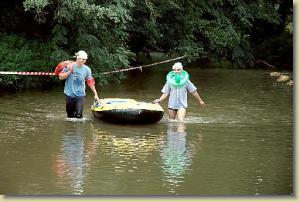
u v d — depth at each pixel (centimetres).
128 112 1434
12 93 2008
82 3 1972
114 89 2236
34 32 2348
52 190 890
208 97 2047
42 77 2162
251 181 964
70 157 1100
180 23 2978
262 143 1264
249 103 1906
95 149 1171
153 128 1416
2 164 1041
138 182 942
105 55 2200
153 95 2077
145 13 2706
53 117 1539
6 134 1305
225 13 3288
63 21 2142
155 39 2909
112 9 2069
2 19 2350
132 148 1188
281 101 1975
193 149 1191
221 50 3259
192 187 921
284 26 3975
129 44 3009
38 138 1267
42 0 1909
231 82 2636
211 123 1500
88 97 1967
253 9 3422
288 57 3869
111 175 981
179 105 1534
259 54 3888
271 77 2933
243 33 3550
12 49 2117
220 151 1180
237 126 1465
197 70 3331
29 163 1051
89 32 2216
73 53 2206
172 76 1534
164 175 988
